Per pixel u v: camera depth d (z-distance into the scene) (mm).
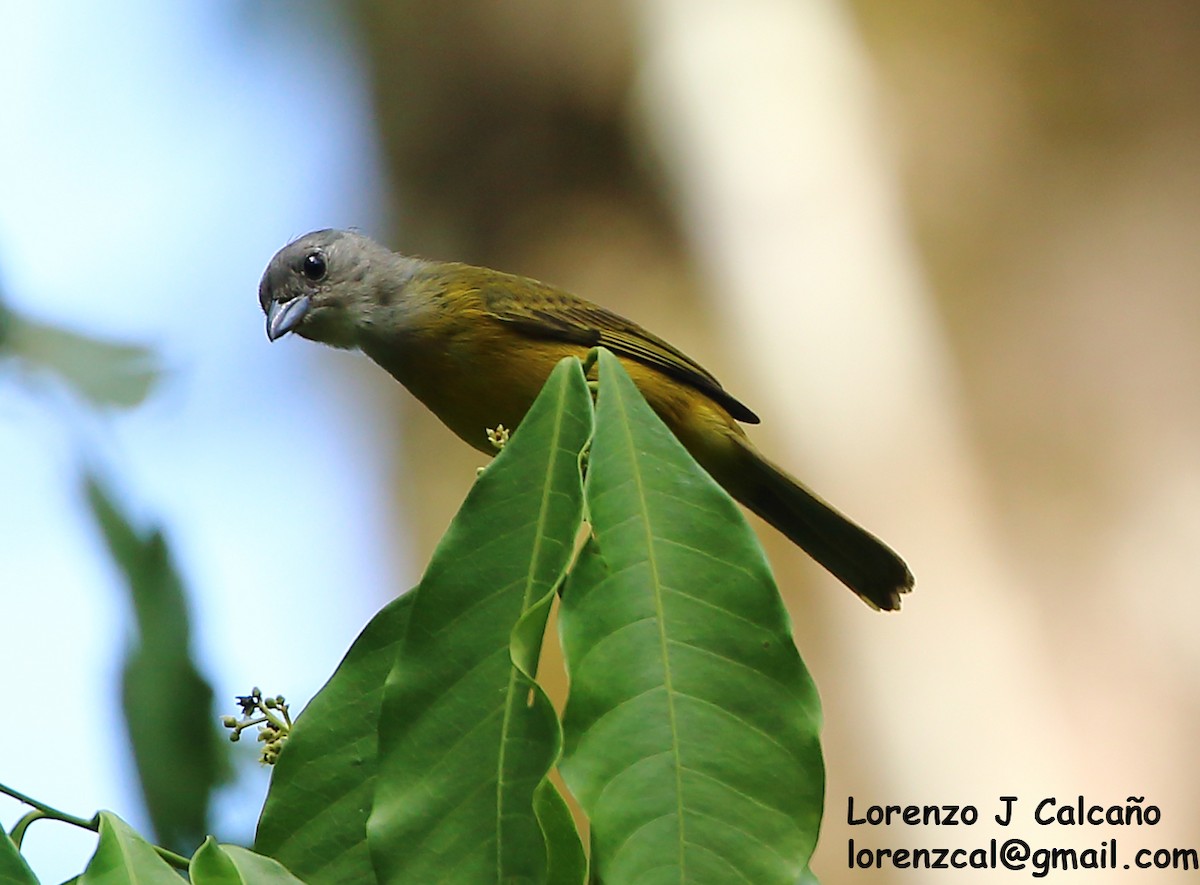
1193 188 12664
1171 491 11820
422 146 13773
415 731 3354
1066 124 12977
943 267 12602
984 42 13156
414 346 8188
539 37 13453
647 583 3342
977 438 12156
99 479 6836
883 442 12102
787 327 12375
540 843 3238
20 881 3086
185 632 6668
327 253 8500
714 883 3150
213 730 6539
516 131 13602
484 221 13547
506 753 3311
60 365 6934
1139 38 13102
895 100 12961
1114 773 11086
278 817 3703
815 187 12633
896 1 13242
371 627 3777
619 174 13289
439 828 3287
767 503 8547
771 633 3289
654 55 13039
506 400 8195
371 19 14016
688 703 3262
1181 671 11297
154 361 7055
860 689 11539
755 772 3215
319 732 3738
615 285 12930
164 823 6387
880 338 12328
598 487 3430
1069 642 11492
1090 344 12336
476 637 3395
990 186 12781
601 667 3289
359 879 3662
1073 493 11930
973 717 11359
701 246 12734
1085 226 12656
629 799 3205
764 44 12914
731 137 12750
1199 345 12211
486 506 3465
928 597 11680
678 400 8258
